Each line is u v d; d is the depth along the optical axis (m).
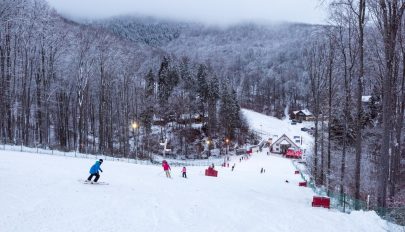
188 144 106.38
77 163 37.81
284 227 17.84
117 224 15.05
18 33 61.31
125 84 89.56
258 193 31.56
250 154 108.62
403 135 41.00
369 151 49.75
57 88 69.19
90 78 75.62
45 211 15.69
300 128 149.62
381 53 30.70
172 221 16.61
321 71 45.12
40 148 53.31
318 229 18.25
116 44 93.75
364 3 26.36
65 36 70.25
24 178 23.02
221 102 119.62
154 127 113.62
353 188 36.12
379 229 19.53
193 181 34.91
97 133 96.38
